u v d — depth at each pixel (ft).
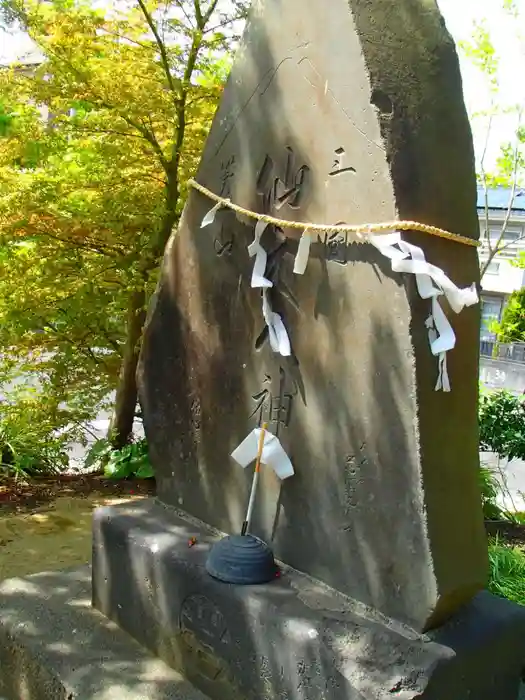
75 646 8.24
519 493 19.79
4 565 12.64
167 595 7.89
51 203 16.05
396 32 6.53
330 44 6.63
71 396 18.97
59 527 14.71
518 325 40.47
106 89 15.97
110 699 7.23
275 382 7.55
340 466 6.78
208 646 7.30
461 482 6.34
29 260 16.83
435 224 6.28
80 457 23.63
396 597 6.33
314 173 6.92
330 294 6.78
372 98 6.21
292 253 7.23
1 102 15.62
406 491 6.12
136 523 8.79
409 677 5.82
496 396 19.31
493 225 48.44
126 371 18.52
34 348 19.01
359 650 6.07
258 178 7.66
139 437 21.44
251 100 7.73
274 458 7.39
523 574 12.13
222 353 8.30
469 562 6.36
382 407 6.29
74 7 16.46
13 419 18.37
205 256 8.50
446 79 6.64
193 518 8.88
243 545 7.33
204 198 8.50
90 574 10.26
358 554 6.65
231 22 16.58
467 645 6.14
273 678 6.57
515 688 6.64
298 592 6.95
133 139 17.03
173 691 7.41
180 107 16.17
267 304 7.39
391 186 6.07
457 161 6.51
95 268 17.11
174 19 17.31
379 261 6.23
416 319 6.02
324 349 6.89
